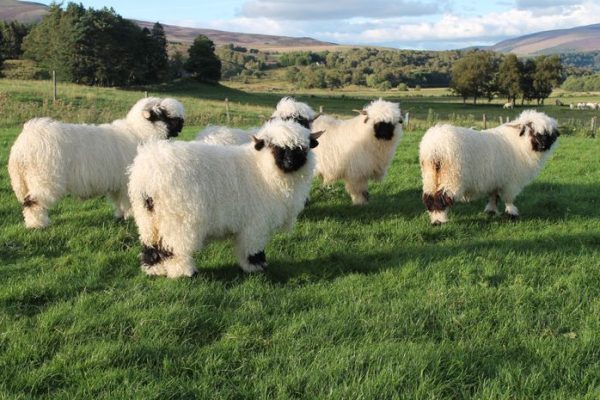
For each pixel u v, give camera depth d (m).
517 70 53.94
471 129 5.63
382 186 7.11
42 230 4.97
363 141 6.17
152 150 3.96
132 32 46.94
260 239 4.26
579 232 5.37
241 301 3.80
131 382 3.00
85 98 18.67
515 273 4.33
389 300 3.88
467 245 4.92
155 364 3.21
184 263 4.05
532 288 4.04
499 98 64.38
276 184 4.23
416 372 3.10
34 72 45.91
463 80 55.03
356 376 3.07
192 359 3.22
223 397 2.90
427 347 3.28
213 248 4.67
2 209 5.64
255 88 73.81
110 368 3.10
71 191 5.09
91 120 13.71
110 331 3.42
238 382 3.07
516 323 3.61
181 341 3.39
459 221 5.70
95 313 3.58
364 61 105.50
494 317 3.68
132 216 5.46
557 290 4.07
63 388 2.94
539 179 7.73
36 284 3.92
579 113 40.81
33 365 3.12
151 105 5.54
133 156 5.36
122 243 4.80
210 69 56.19
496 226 5.57
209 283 4.02
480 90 55.34
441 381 3.08
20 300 3.76
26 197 4.99
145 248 4.09
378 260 4.66
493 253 4.69
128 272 4.27
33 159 4.89
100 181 5.17
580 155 9.75
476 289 4.02
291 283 4.16
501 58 60.12
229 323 3.55
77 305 3.67
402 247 4.93
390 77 83.50
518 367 3.17
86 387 2.94
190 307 3.65
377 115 6.12
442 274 4.27
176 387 2.99
